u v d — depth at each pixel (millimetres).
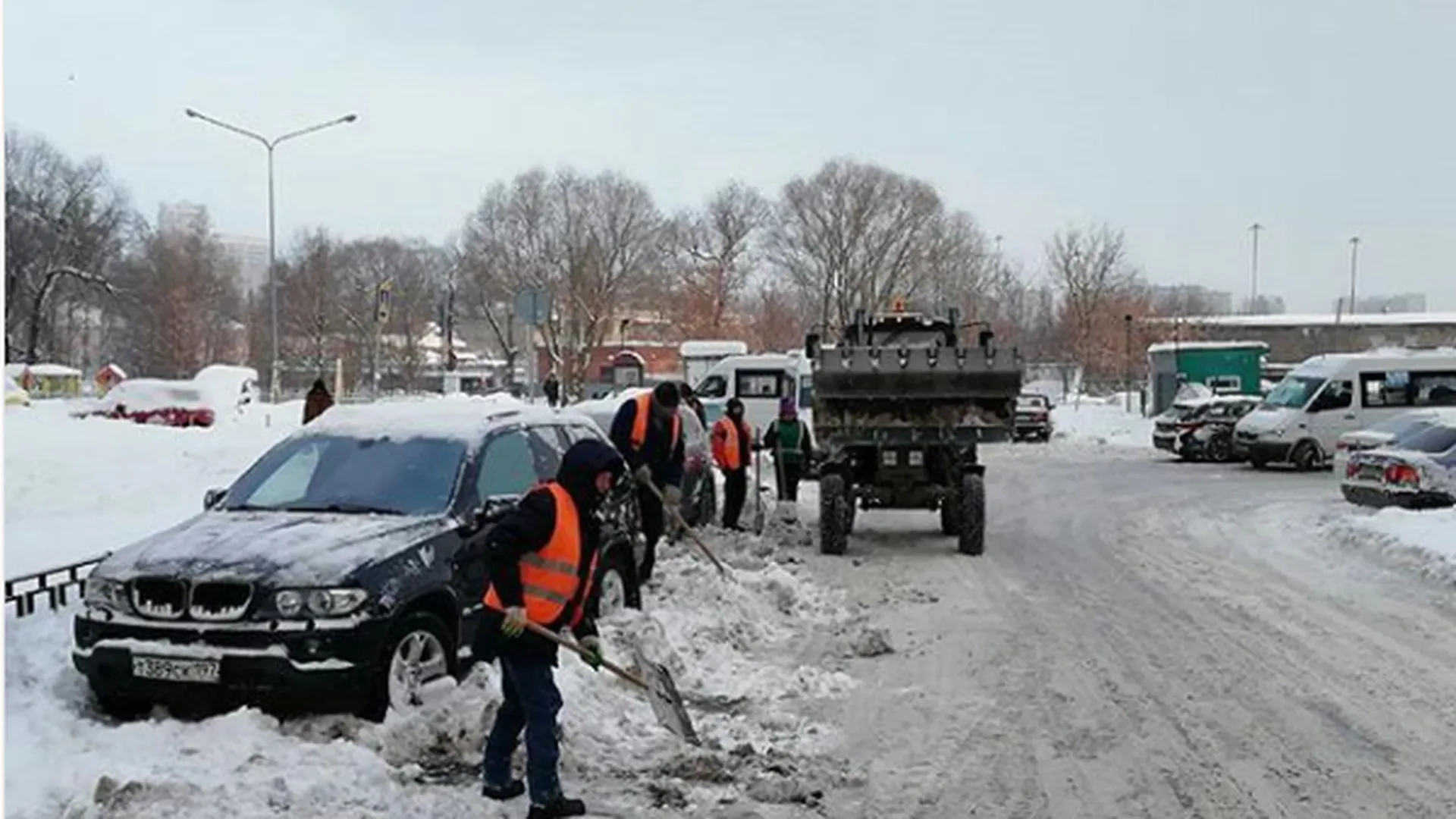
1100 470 30766
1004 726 7984
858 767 7133
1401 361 30078
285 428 28422
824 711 8305
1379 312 107188
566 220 77312
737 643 10219
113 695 7215
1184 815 6410
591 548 6289
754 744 7496
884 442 15820
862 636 10141
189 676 7008
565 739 7094
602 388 61500
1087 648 10320
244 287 106875
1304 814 6434
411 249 91688
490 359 104062
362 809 6031
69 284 71562
